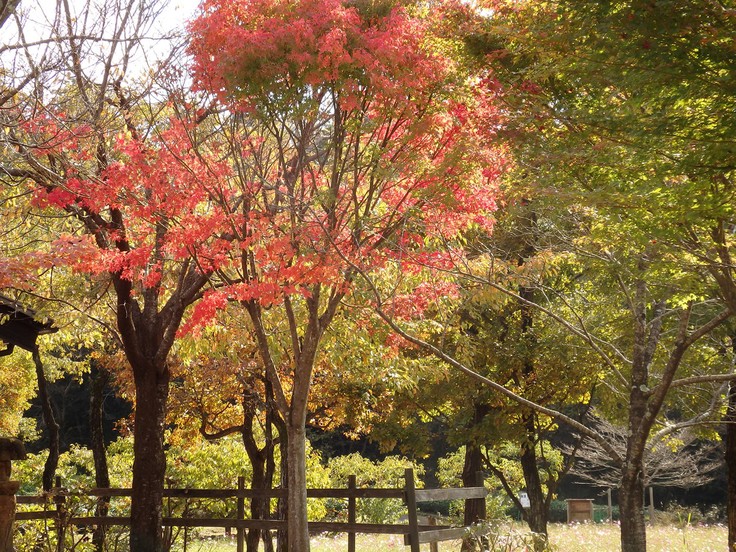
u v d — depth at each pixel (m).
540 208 8.10
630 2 5.09
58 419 39.72
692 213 5.92
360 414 15.98
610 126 6.11
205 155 8.88
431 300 9.82
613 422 17.94
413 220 8.48
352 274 8.32
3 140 7.49
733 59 5.12
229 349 12.23
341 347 12.54
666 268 7.10
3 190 10.52
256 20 7.63
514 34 6.64
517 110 7.17
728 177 6.21
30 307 12.38
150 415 10.66
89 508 11.16
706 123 5.63
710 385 11.87
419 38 7.62
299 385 8.55
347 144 8.89
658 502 35.19
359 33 7.36
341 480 25.02
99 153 8.85
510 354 14.55
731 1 5.10
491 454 25.25
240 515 10.94
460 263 10.30
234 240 8.52
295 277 7.81
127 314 10.36
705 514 31.44
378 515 24.20
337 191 8.16
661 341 12.92
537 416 16.14
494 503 24.98
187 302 10.68
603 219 7.88
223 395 15.71
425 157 8.20
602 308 13.99
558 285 15.52
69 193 8.27
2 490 8.82
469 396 15.60
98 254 8.41
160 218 8.49
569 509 26.05
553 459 24.41
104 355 15.06
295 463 8.51
